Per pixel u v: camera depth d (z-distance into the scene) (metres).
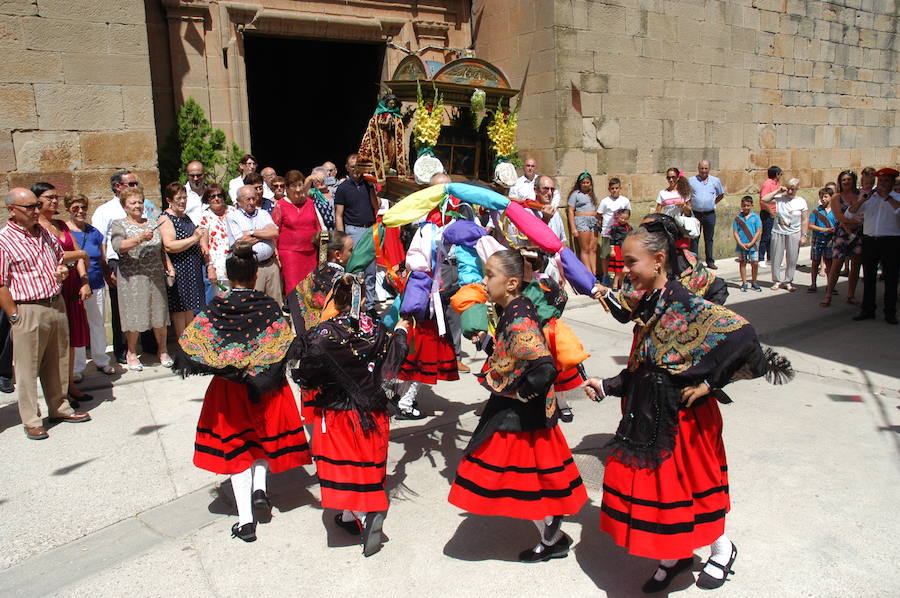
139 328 6.39
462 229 4.29
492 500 3.31
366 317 3.64
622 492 3.09
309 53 14.77
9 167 6.86
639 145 11.44
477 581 3.39
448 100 7.79
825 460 4.62
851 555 3.52
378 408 3.58
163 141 8.84
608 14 10.69
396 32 10.57
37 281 5.04
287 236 7.41
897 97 16.53
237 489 3.78
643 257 3.06
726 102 12.70
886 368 6.60
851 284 9.26
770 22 13.23
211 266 6.96
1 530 3.91
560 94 10.30
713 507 3.04
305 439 4.02
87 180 7.28
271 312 3.88
